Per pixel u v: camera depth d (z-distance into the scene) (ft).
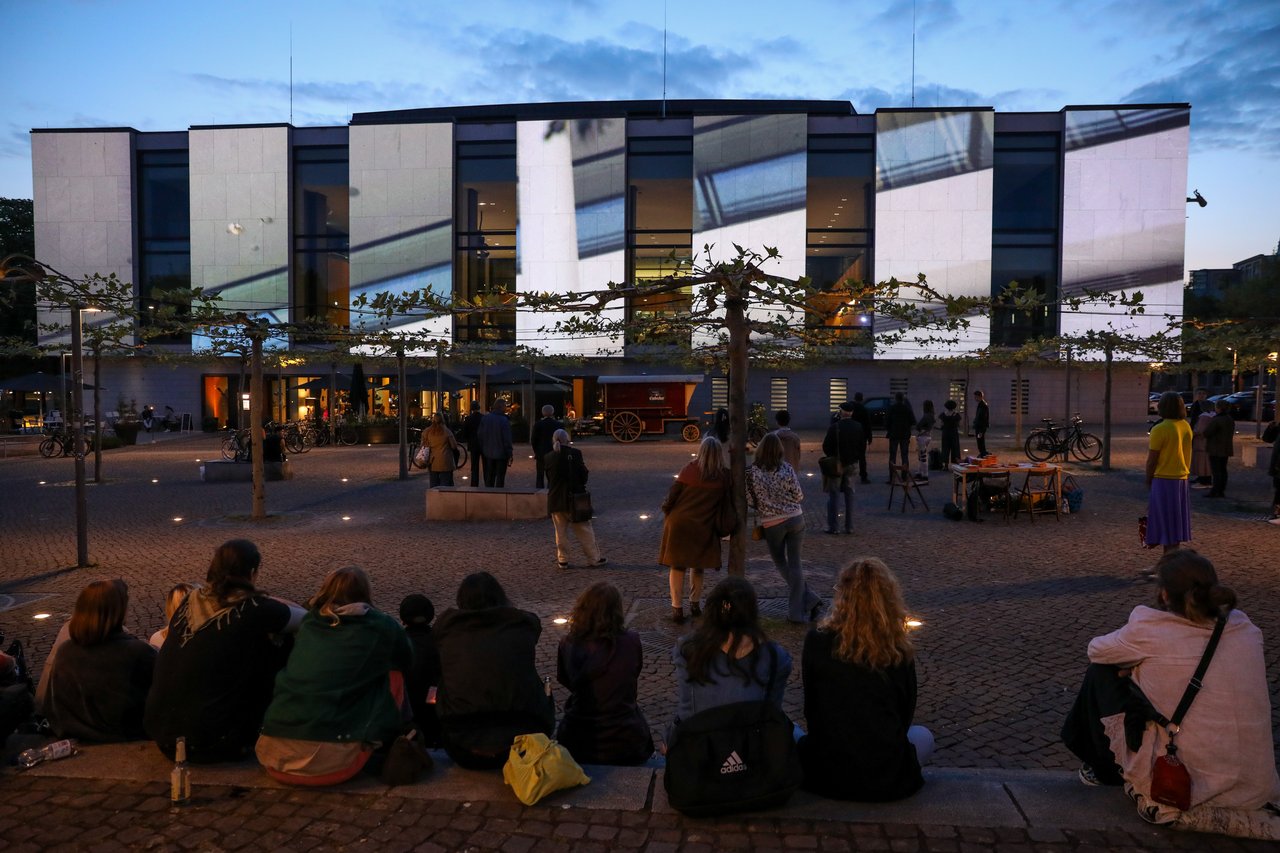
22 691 13.82
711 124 116.88
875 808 11.49
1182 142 114.52
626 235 120.16
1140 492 50.42
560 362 92.84
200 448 94.63
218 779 12.50
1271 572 28.89
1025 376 120.16
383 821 11.39
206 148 123.24
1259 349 56.39
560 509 30.83
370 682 12.57
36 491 55.88
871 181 118.52
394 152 121.19
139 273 126.31
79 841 10.91
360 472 66.69
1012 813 11.33
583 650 13.50
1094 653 11.65
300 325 42.83
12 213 161.07
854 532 37.65
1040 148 118.11
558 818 11.43
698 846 10.71
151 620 24.70
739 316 23.67
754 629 11.50
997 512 41.37
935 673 19.34
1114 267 116.06
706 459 23.75
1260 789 10.53
